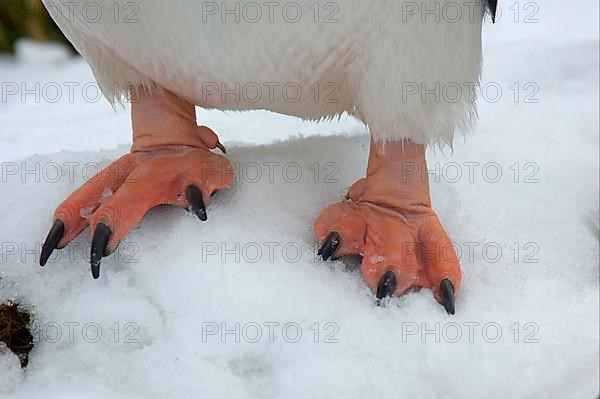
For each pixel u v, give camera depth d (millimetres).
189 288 2338
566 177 3090
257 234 2477
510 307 2361
